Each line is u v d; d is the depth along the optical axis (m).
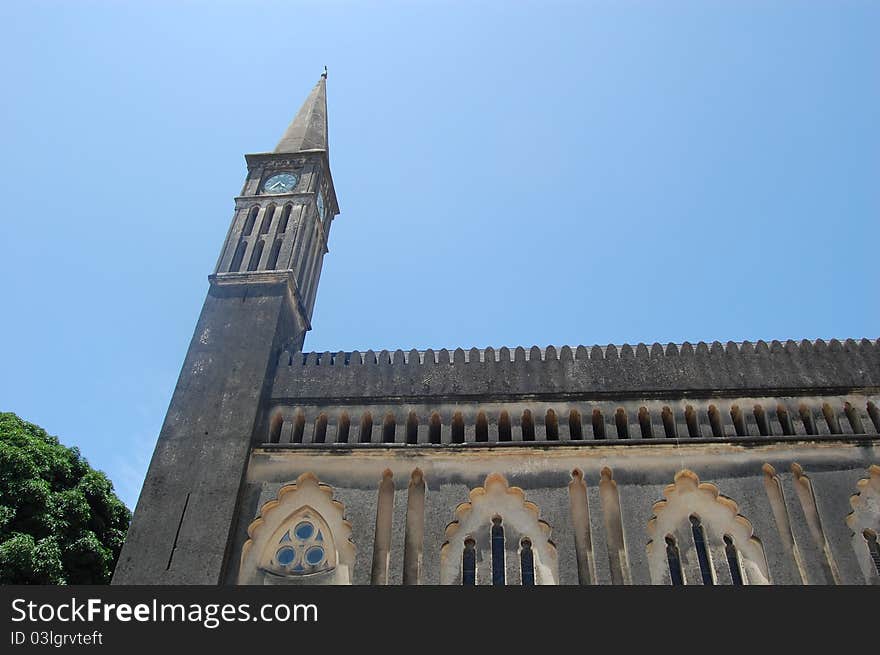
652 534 21.92
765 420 24.06
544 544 21.97
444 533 22.16
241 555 22.25
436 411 25.05
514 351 26.42
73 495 29.67
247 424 24.69
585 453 23.53
